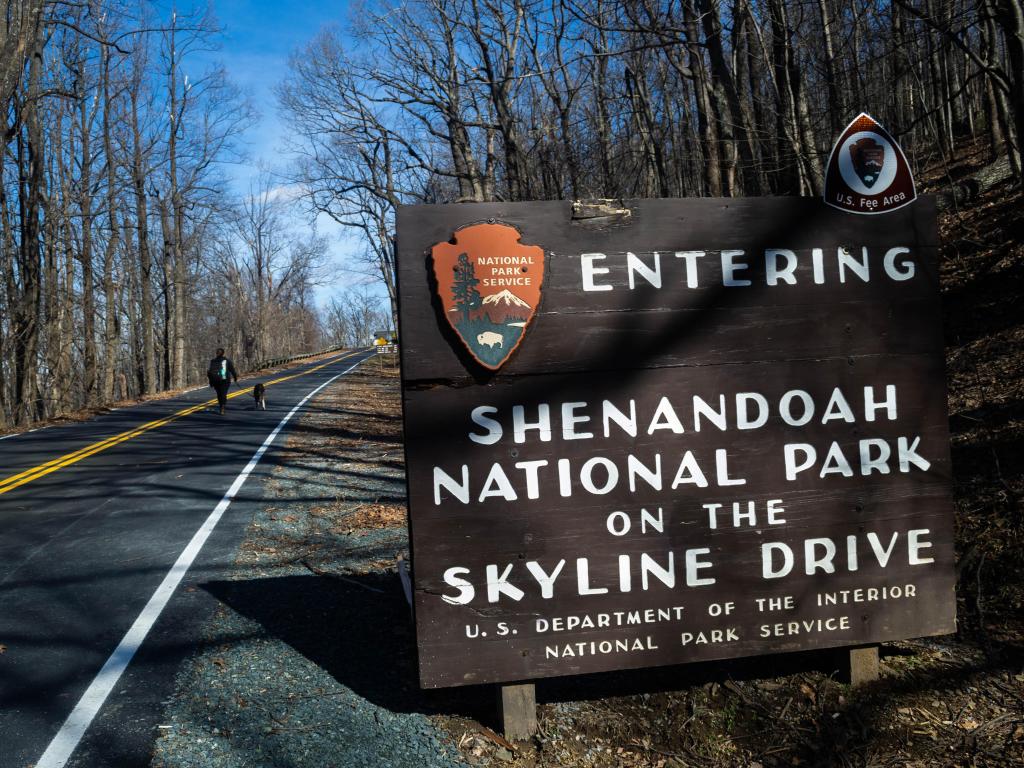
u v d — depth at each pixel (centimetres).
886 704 417
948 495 415
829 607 405
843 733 396
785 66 1301
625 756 385
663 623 392
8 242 2555
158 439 1553
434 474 376
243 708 412
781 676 449
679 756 385
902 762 378
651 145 2308
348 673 455
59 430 1861
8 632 522
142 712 409
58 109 3166
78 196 3341
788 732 400
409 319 374
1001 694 429
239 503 910
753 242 399
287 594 588
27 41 1997
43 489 1048
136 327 4728
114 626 531
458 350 377
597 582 386
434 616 376
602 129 2269
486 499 379
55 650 491
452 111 2303
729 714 416
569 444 384
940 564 414
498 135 2523
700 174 2034
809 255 404
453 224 378
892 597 411
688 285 393
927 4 1123
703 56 1661
